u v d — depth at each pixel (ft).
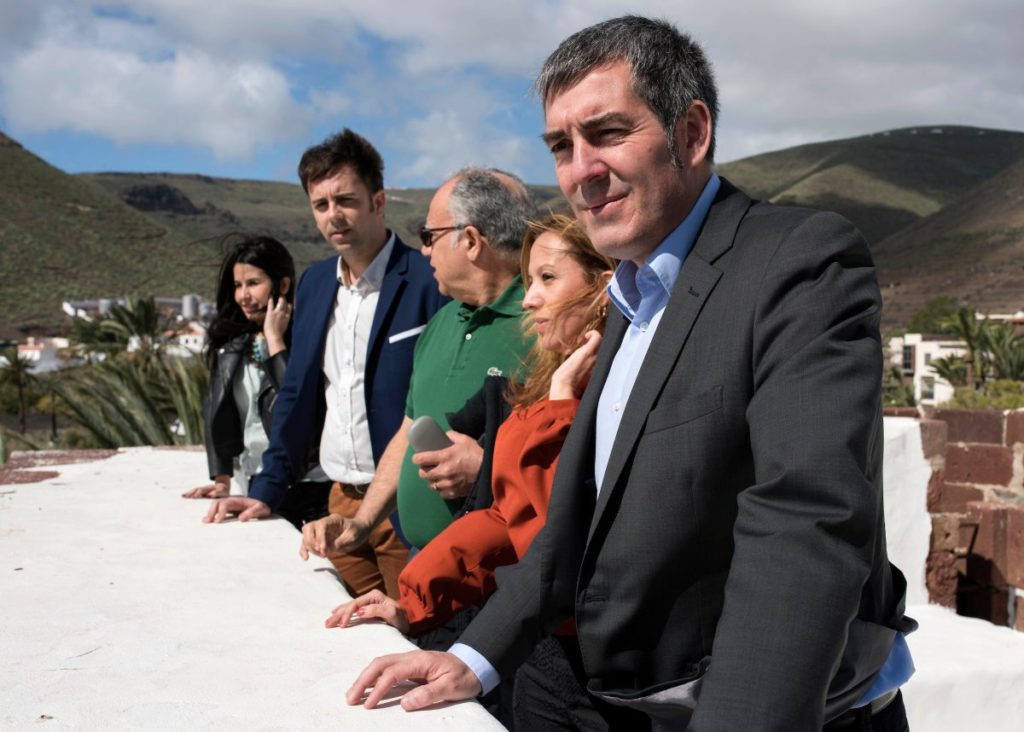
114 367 24.62
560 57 4.49
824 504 3.56
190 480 12.03
